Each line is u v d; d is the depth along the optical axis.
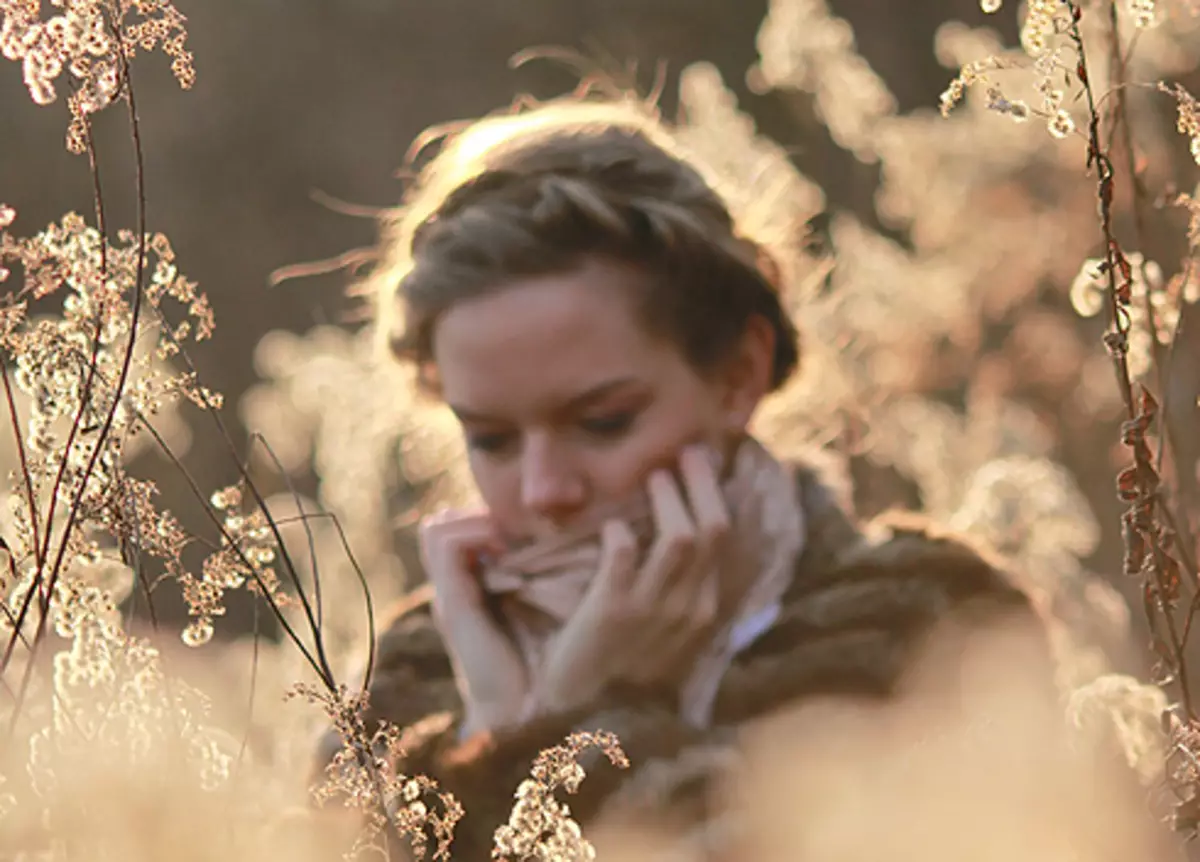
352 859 1.50
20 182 12.62
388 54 13.98
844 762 2.20
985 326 6.14
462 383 2.50
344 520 4.47
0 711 1.53
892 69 12.43
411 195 3.08
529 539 2.67
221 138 13.29
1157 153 2.76
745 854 2.11
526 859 1.53
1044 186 6.32
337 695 1.50
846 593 2.43
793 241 3.02
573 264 2.46
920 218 6.43
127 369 1.47
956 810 1.65
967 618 2.38
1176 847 1.61
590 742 1.47
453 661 2.74
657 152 2.66
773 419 3.28
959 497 4.90
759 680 2.39
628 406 2.49
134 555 1.51
